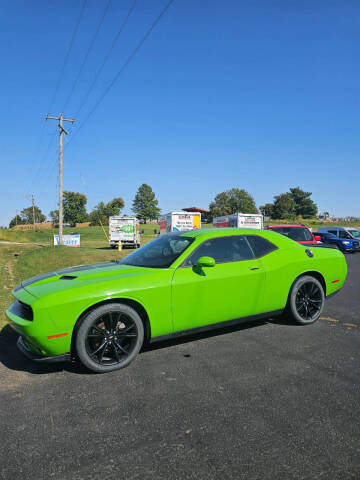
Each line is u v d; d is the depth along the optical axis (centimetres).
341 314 568
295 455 211
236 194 12156
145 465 205
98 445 227
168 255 414
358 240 2153
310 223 9800
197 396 290
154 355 387
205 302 398
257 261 448
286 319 527
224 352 391
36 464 208
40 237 6756
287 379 319
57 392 305
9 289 783
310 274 506
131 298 354
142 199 14438
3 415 268
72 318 329
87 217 12369
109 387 312
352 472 196
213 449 219
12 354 405
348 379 318
